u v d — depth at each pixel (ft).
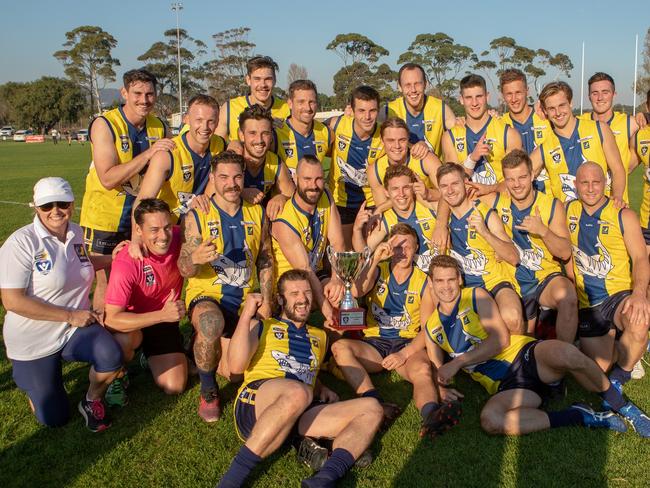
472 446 11.56
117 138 16.72
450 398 13.28
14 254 11.75
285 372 12.03
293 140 18.90
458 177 14.98
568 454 11.17
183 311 12.73
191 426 12.56
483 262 15.62
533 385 12.75
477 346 13.20
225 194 13.83
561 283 15.14
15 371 12.18
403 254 14.71
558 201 15.75
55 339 12.19
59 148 156.35
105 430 12.40
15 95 288.51
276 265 15.92
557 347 12.32
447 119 20.83
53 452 11.57
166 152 15.57
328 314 14.35
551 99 18.16
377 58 229.66
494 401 12.40
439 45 222.89
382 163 18.61
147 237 13.01
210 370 12.55
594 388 12.32
